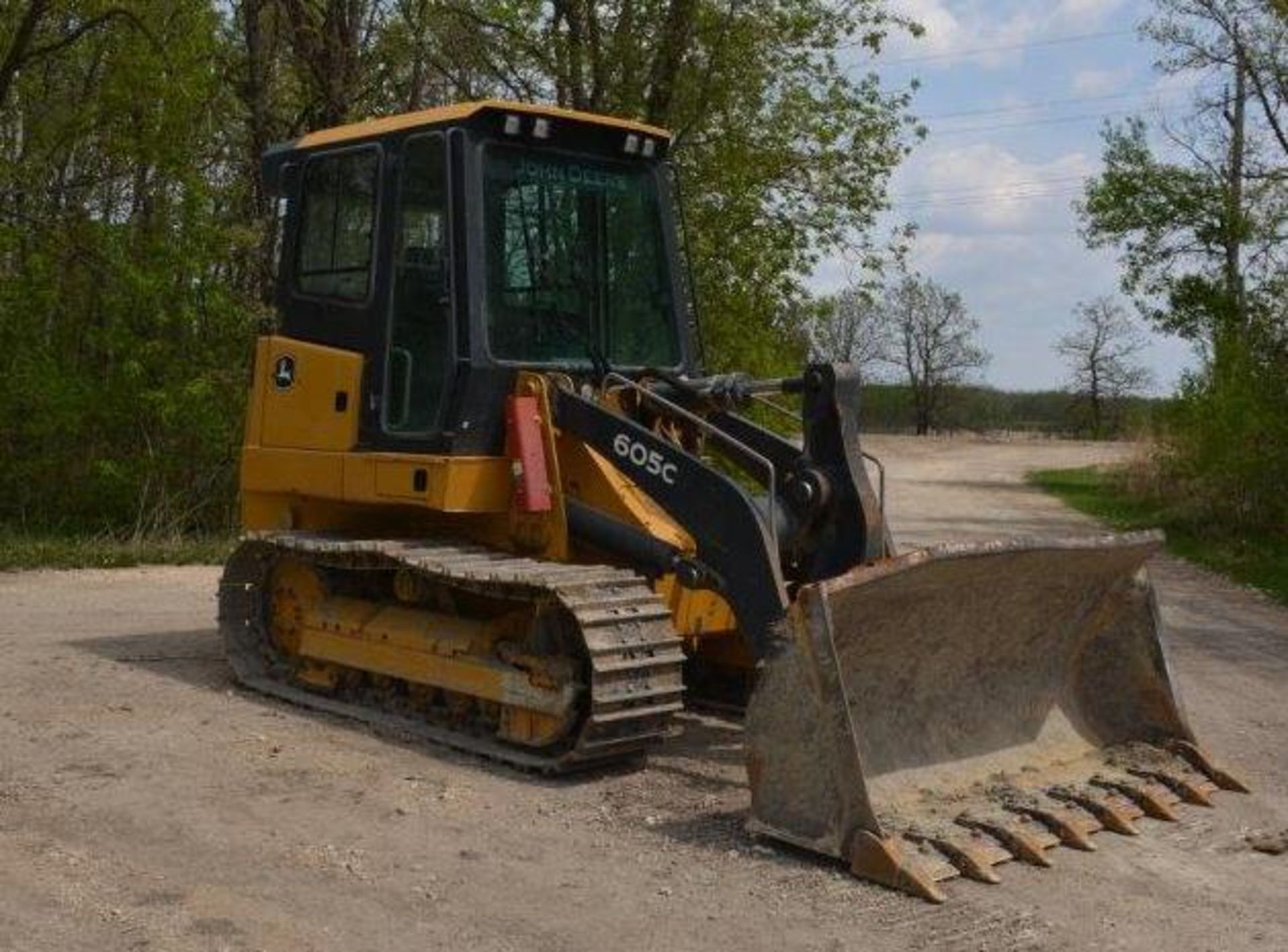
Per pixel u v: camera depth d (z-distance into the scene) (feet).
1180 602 49.65
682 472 23.68
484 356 25.07
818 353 69.31
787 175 68.08
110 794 21.57
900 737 21.91
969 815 20.63
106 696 27.91
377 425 26.48
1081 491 105.91
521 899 18.11
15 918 16.76
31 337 56.03
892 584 20.20
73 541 52.60
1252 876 19.81
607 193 27.43
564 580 22.90
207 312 56.18
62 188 59.11
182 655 32.14
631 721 22.70
